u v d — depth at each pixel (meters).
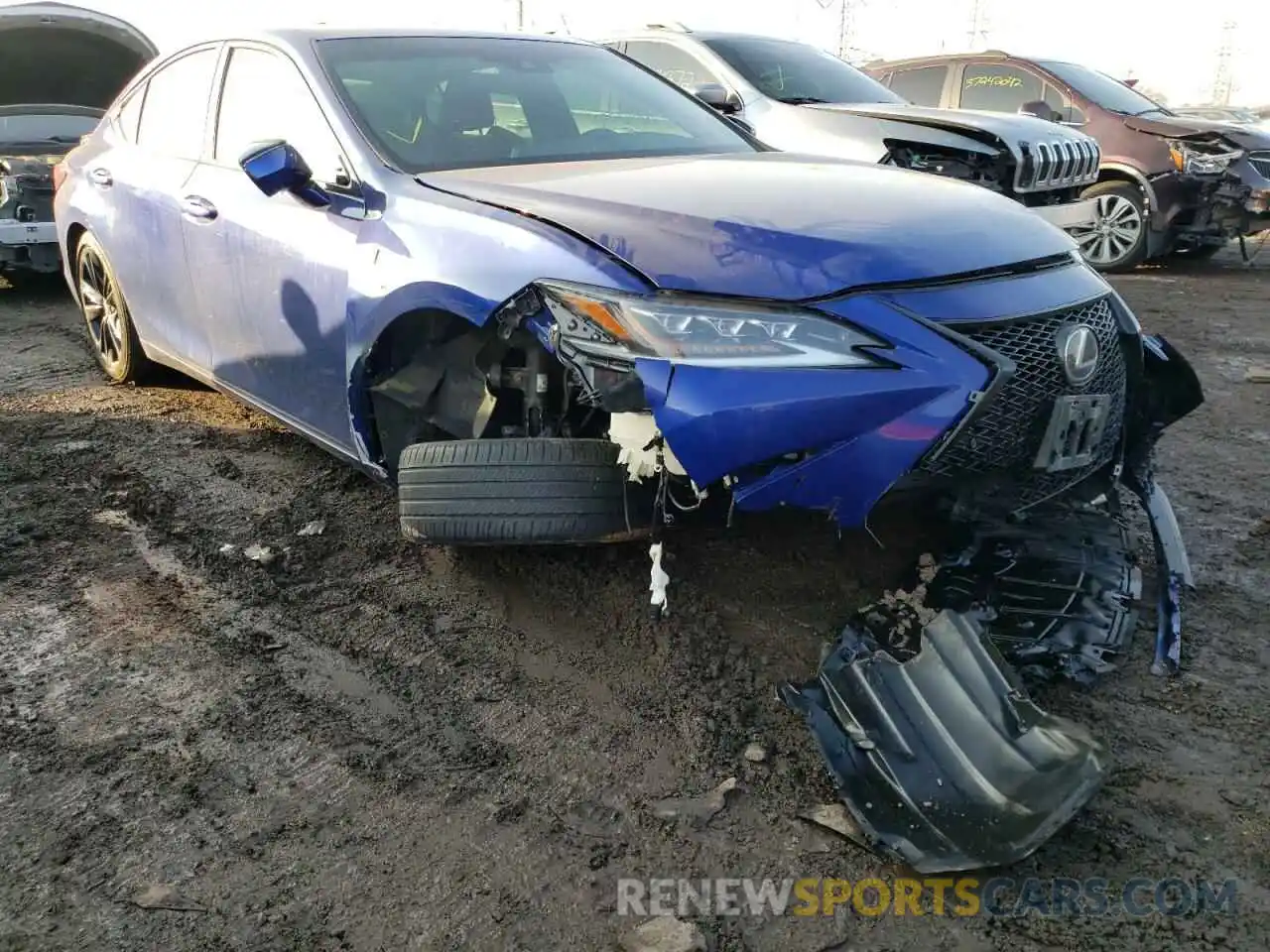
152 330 4.70
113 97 8.85
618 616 3.07
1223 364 6.11
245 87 3.91
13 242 7.16
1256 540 3.64
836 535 2.81
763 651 2.89
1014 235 2.83
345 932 1.98
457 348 3.05
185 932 1.98
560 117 3.79
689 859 2.17
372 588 3.29
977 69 10.05
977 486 2.64
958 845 2.10
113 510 3.88
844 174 3.20
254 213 3.63
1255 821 2.26
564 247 2.65
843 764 2.31
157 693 2.74
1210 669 2.83
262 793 2.37
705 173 3.15
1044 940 1.96
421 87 3.64
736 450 2.37
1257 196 8.85
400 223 3.06
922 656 2.49
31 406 5.10
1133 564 3.10
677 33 8.06
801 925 2.01
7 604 3.19
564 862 2.16
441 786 2.39
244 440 4.59
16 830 2.24
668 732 2.57
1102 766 2.17
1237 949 1.94
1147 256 9.38
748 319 2.41
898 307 2.46
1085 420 2.71
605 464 2.67
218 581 3.34
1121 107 9.48
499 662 2.88
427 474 2.79
